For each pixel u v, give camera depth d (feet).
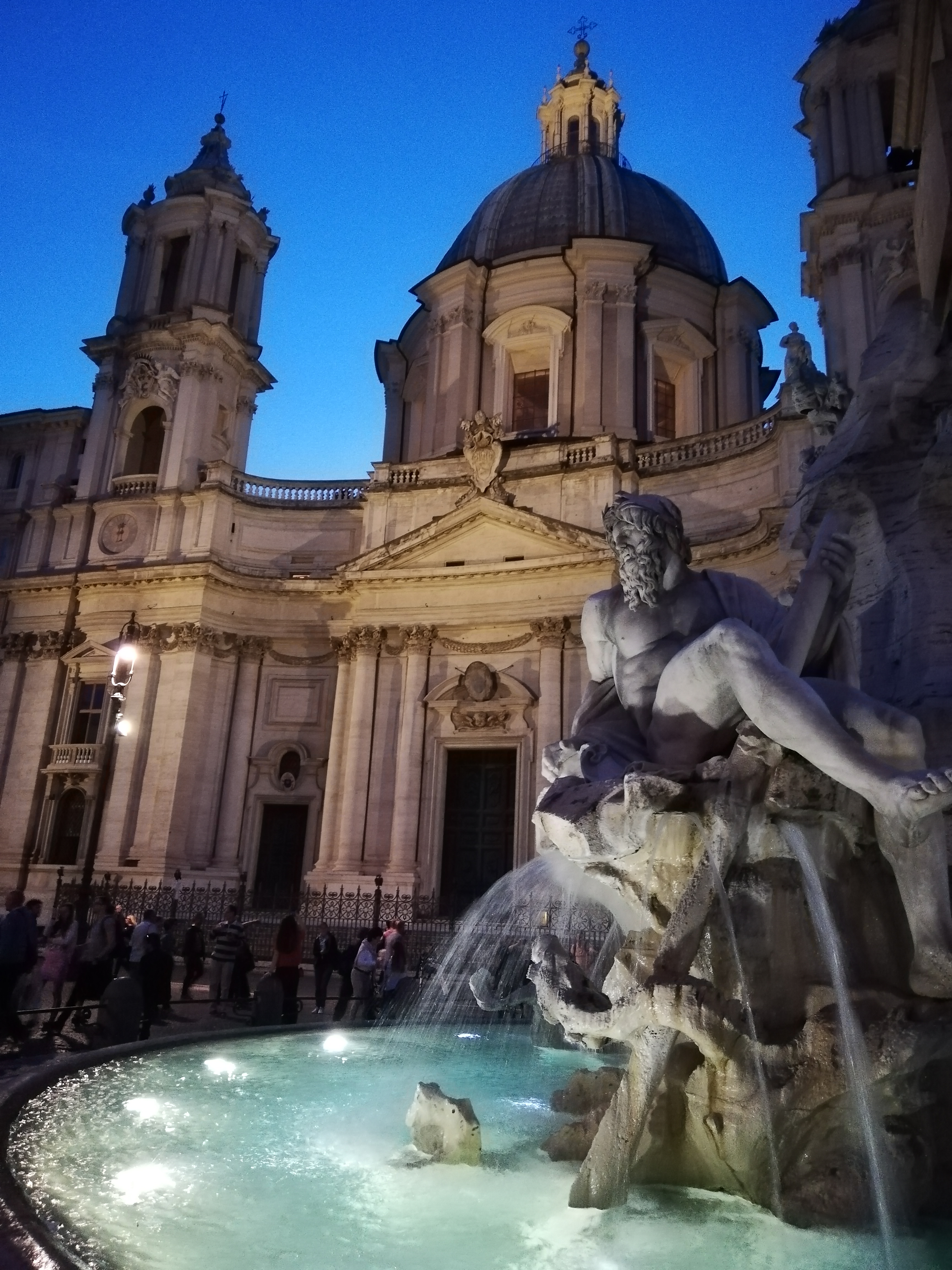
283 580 118.32
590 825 14.60
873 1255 11.91
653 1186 14.46
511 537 110.22
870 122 82.48
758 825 14.47
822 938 14.05
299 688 117.60
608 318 130.52
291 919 48.70
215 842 111.75
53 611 123.13
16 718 120.37
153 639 116.37
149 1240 12.23
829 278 80.84
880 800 12.89
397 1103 21.04
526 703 105.50
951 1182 13.53
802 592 16.39
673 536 17.60
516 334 133.59
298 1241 12.48
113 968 52.65
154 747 112.57
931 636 18.90
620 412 125.08
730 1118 13.56
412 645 110.52
